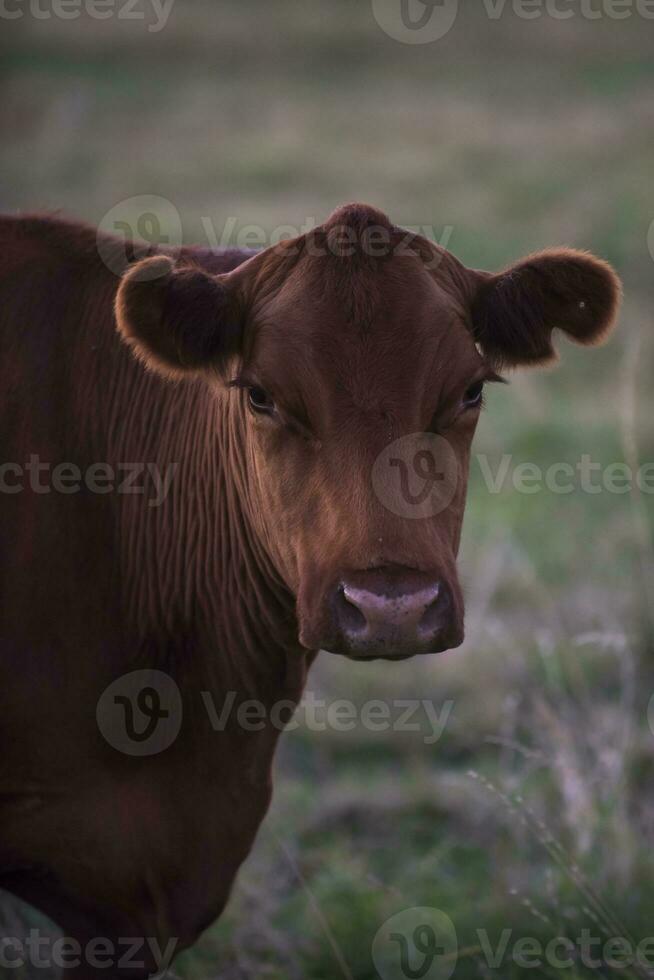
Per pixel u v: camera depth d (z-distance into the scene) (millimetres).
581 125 59844
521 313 11352
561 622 22109
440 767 19359
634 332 36219
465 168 53844
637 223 45094
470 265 40781
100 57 75938
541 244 43312
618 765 16172
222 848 12344
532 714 18766
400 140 59156
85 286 12430
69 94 67125
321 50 78938
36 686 11641
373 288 10578
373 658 10102
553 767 16891
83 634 11773
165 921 12258
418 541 9992
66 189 51594
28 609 11633
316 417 10398
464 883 16234
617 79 68500
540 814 16719
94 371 12250
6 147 59219
